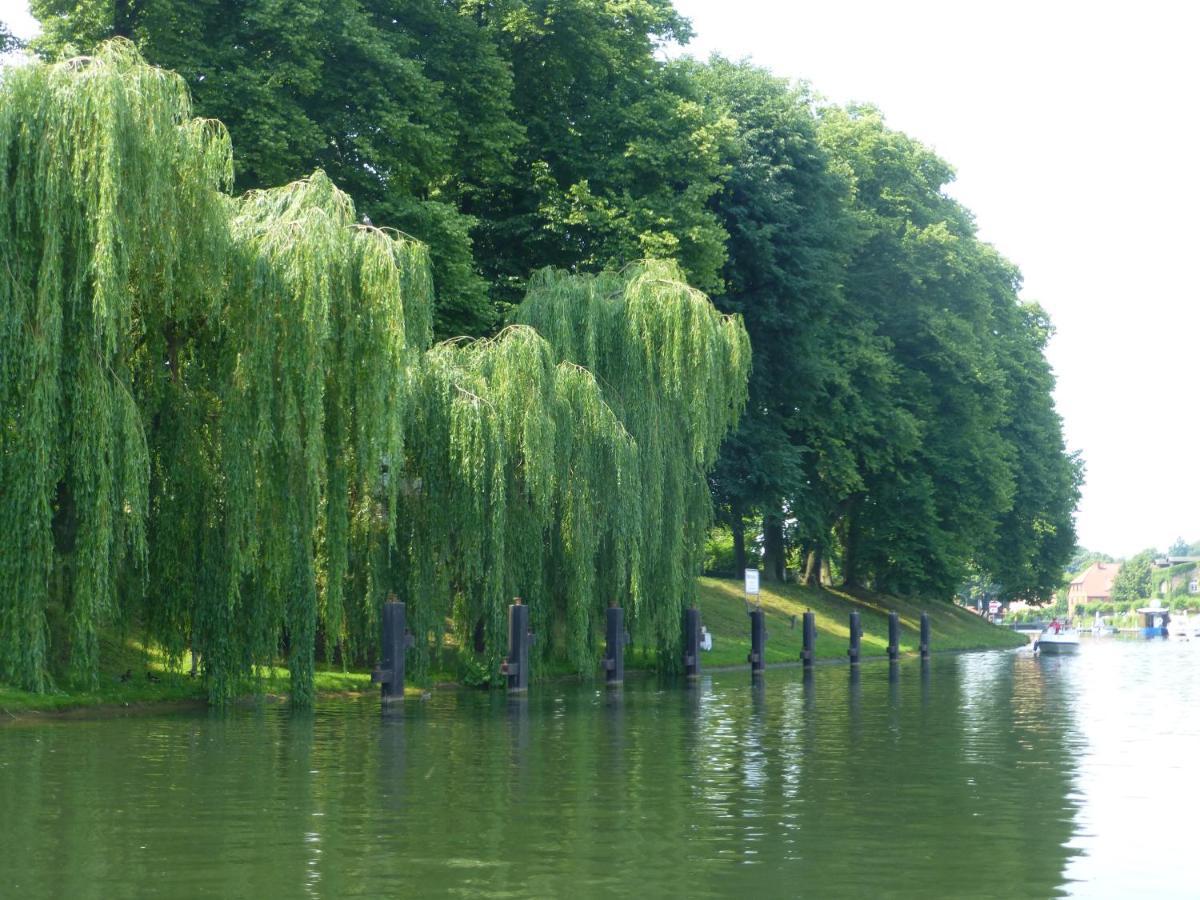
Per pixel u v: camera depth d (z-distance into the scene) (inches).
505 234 1568.7
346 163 1371.8
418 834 459.8
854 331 2290.8
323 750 682.8
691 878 396.5
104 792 540.4
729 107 2001.7
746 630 1968.5
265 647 866.8
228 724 797.9
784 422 2134.6
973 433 2605.8
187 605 847.1
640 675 1380.4
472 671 1096.2
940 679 1485.0
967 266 2544.3
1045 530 3531.0
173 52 1261.1
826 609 2399.1
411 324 959.0
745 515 2178.9
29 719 796.0
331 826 471.8
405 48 1417.3
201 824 473.4
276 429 845.8
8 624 752.3
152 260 786.2
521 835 459.8
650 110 1694.1
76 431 756.0
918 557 2524.6
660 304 1177.4
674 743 743.1
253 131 1232.2
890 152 2532.0
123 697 880.3
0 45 1322.6
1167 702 1120.8
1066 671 1713.8
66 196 753.0
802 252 1955.0
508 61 1526.8
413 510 1024.2
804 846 447.5
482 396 1026.7
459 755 671.8
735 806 526.9
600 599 1179.3
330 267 853.2
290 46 1286.9
